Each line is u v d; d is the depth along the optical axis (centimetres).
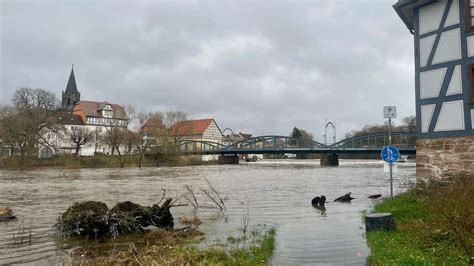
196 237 1223
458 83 1705
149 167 7969
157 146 8394
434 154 1761
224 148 10275
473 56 1666
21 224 1538
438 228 919
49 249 1131
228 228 1375
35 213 1838
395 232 1032
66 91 14112
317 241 1072
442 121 1747
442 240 869
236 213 1753
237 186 3316
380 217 1079
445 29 1770
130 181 4003
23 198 2506
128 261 927
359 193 2595
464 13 1706
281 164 9794
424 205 1309
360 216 1541
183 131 10125
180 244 1123
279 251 964
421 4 1867
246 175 5000
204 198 2392
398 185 3086
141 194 2702
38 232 1378
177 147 8919
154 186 3369
